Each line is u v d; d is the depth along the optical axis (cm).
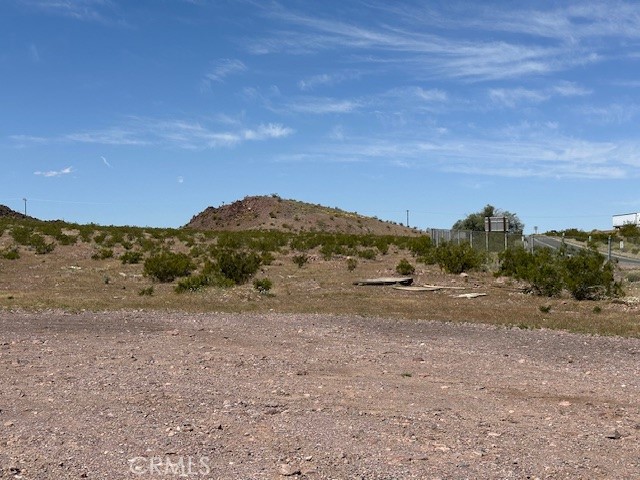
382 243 5231
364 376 1088
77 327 1586
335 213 11588
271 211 10875
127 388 963
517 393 984
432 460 673
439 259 3300
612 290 2339
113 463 652
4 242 4616
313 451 694
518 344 1409
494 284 2752
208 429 766
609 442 746
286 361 1198
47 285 2681
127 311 1886
